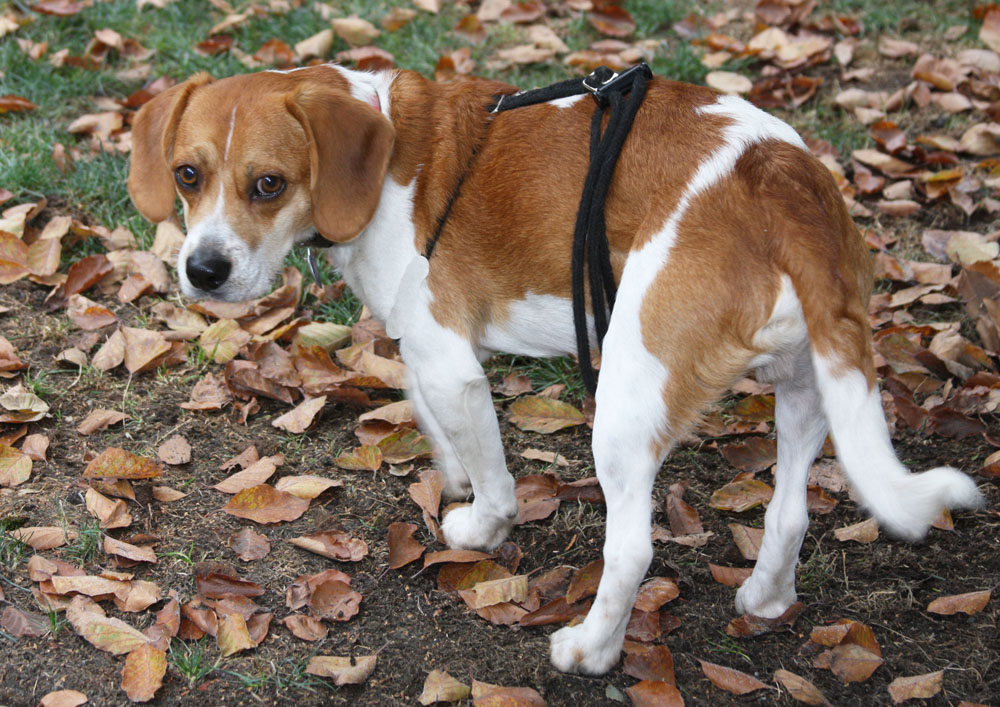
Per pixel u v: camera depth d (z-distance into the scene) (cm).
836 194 152
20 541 164
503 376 192
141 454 176
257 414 184
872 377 145
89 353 190
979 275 197
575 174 154
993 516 171
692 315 147
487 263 157
